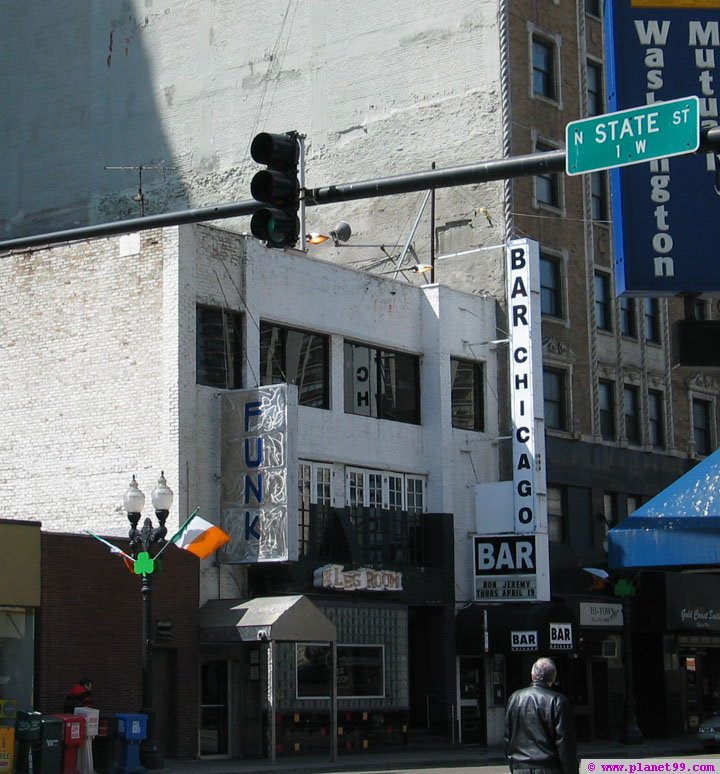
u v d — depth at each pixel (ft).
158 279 106.01
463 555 126.00
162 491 89.25
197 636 102.17
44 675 91.91
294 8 151.43
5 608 90.58
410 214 139.74
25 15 167.32
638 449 148.66
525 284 127.34
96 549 96.63
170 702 100.48
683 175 60.34
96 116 160.86
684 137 39.22
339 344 118.83
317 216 145.89
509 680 127.85
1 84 167.43
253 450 104.94
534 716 39.01
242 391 106.22
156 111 157.48
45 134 163.43
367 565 115.65
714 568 50.62
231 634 100.22
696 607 142.72
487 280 134.21
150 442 104.58
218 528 97.60
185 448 103.60
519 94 138.51
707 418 160.86
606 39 62.13
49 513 108.68
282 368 113.60
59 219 160.66
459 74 140.26
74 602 94.63
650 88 60.23
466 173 41.98
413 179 42.65
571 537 137.08
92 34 162.81
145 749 88.22
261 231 43.09
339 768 96.68
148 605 88.89
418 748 117.70
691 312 47.73
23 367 111.86
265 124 151.12
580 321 142.72
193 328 105.81
